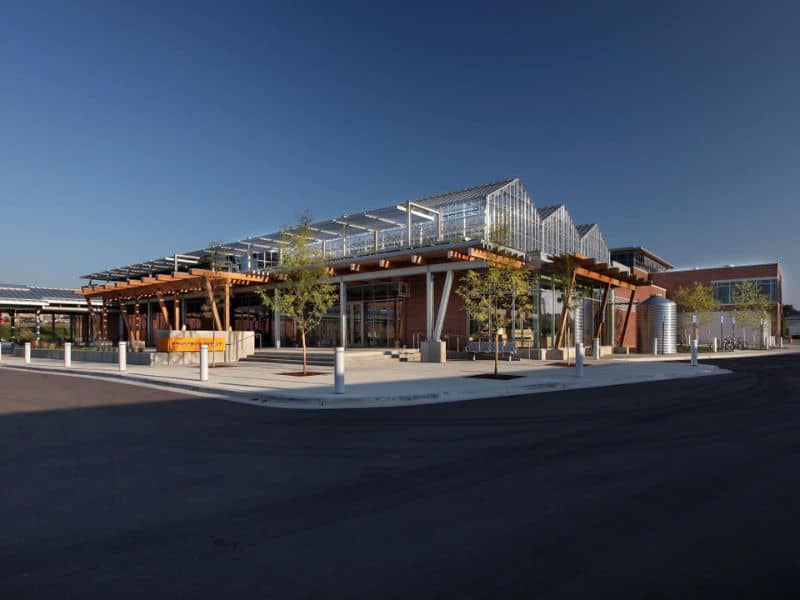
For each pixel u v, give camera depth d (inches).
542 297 1025.5
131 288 1149.1
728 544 144.7
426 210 1040.8
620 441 279.3
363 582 123.9
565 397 463.2
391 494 191.6
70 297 1680.6
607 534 152.4
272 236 1215.6
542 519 165.0
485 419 347.9
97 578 127.2
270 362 885.8
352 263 938.1
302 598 116.5
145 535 154.3
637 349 1472.7
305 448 265.1
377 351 880.9
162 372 693.3
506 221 979.3
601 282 1155.3
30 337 1642.5
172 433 303.9
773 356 1311.5
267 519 167.0
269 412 381.4
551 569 130.0
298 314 729.0
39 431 310.5
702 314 1766.7
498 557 137.2
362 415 366.0
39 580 126.3
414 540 148.9
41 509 177.0
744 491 192.7
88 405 419.2
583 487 198.5
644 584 122.0
